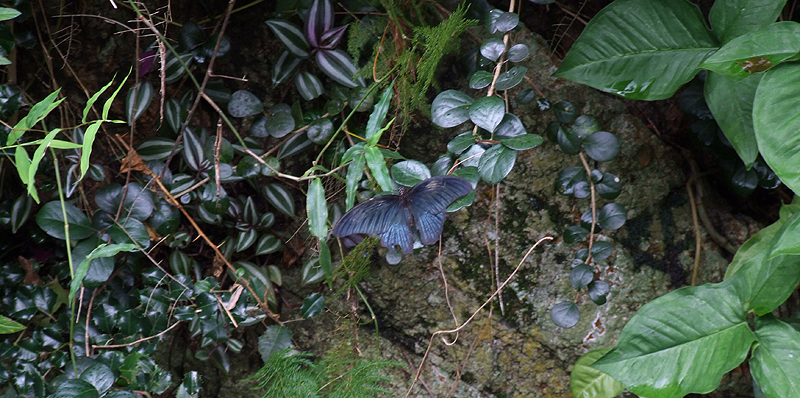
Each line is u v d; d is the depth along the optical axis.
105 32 1.22
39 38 1.20
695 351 1.07
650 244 1.22
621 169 1.22
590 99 1.21
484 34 1.20
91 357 1.14
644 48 1.09
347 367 1.20
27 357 1.15
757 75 1.07
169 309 1.18
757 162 1.20
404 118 1.21
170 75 1.20
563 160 1.21
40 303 1.18
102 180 1.18
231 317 1.16
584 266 1.17
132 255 1.21
